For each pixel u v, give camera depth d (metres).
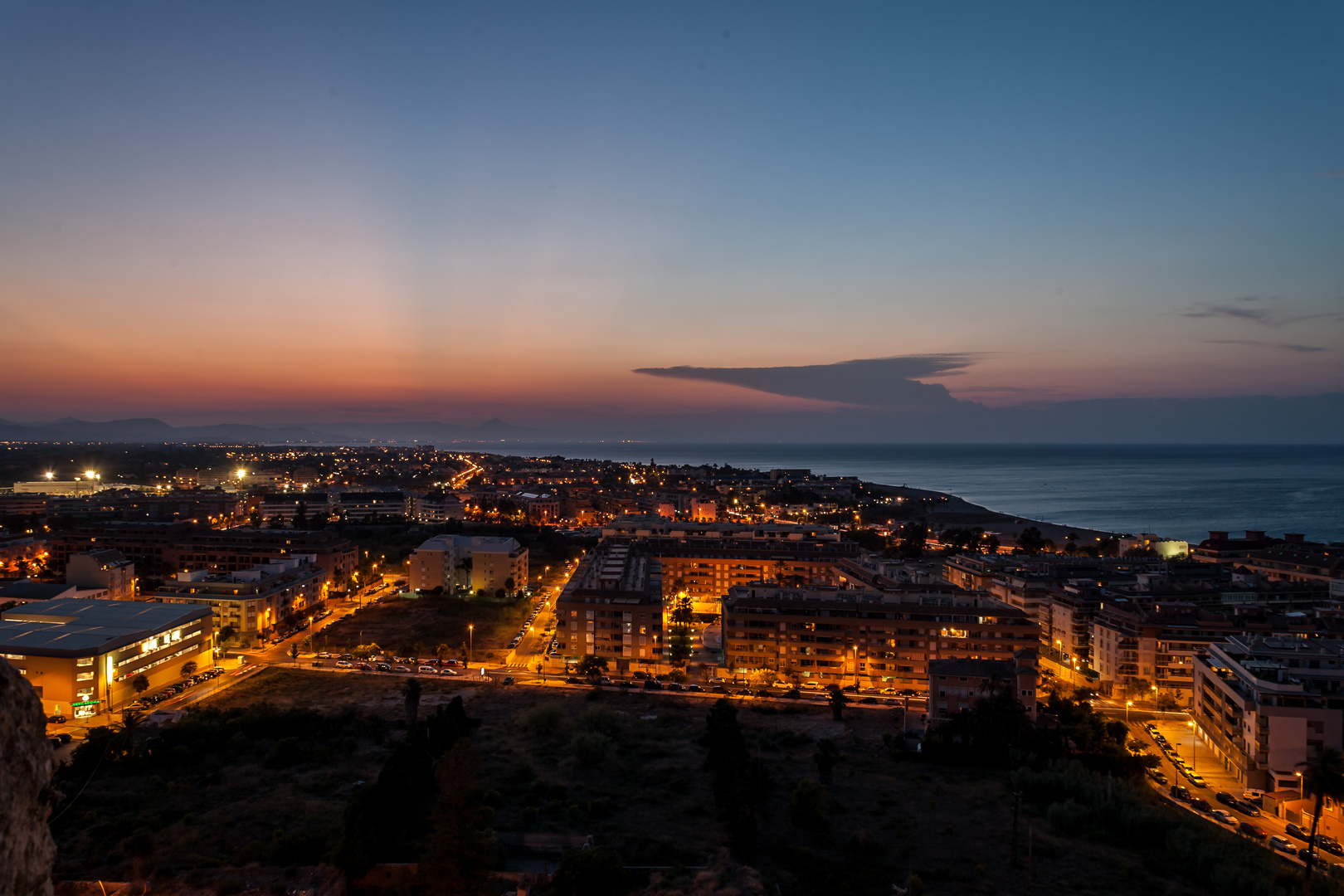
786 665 171.25
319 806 101.62
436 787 106.25
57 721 137.12
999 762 126.31
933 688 141.88
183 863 85.75
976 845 96.50
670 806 105.62
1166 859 94.00
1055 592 199.00
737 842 92.12
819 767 115.69
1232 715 129.75
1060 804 106.31
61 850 88.31
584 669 171.25
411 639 198.88
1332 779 87.62
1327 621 166.00
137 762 113.38
